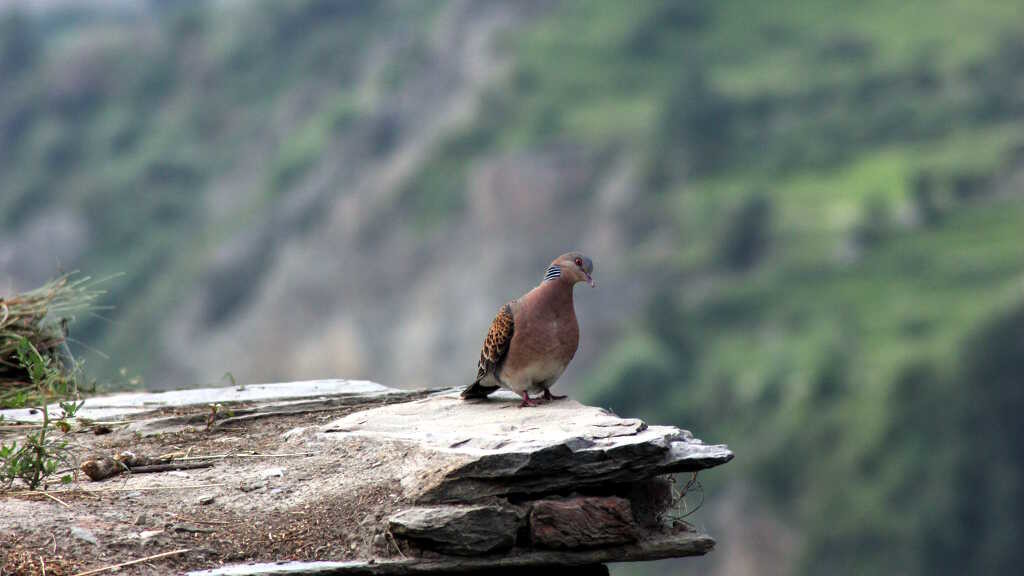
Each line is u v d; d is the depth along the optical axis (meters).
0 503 5.57
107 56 164.75
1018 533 69.88
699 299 97.25
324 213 123.62
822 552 71.75
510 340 6.65
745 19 141.00
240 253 122.38
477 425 6.27
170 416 7.42
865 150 114.50
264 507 5.63
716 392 86.44
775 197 106.25
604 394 89.94
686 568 73.00
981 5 137.88
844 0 143.75
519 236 107.31
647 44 136.38
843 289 92.56
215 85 158.88
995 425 74.62
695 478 5.90
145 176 146.12
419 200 116.62
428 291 107.44
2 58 167.50
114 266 133.62
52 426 7.11
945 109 118.38
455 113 129.88
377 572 5.15
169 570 5.08
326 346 108.19
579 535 5.34
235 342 114.50
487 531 5.25
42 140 155.88
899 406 76.75
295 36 162.75
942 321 84.12
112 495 5.77
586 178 110.56
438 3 155.88
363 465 5.99
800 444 78.00
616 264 102.31
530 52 134.75
